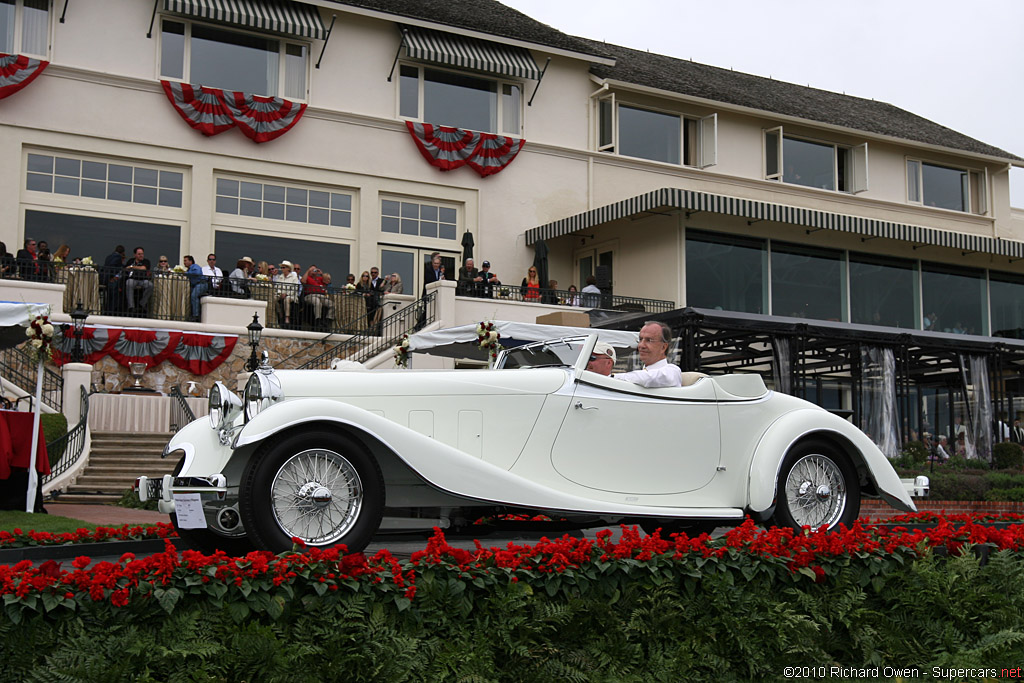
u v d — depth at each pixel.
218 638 4.68
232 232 23.19
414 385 6.63
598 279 24.59
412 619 5.09
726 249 26.86
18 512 12.38
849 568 6.25
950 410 24.88
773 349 20.11
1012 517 11.57
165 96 22.58
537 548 5.58
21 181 21.19
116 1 22.36
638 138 28.30
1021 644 6.05
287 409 5.80
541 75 26.16
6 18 21.41
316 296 21.53
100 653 4.46
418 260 25.22
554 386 6.84
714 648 5.65
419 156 25.28
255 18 22.91
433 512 7.14
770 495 7.12
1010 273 32.22
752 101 29.58
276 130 23.39
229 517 5.88
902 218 31.66
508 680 5.19
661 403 7.11
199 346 20.02
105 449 17.52
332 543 5.77
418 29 25.42
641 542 5.93
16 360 18.05
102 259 21.91
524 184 26.47
